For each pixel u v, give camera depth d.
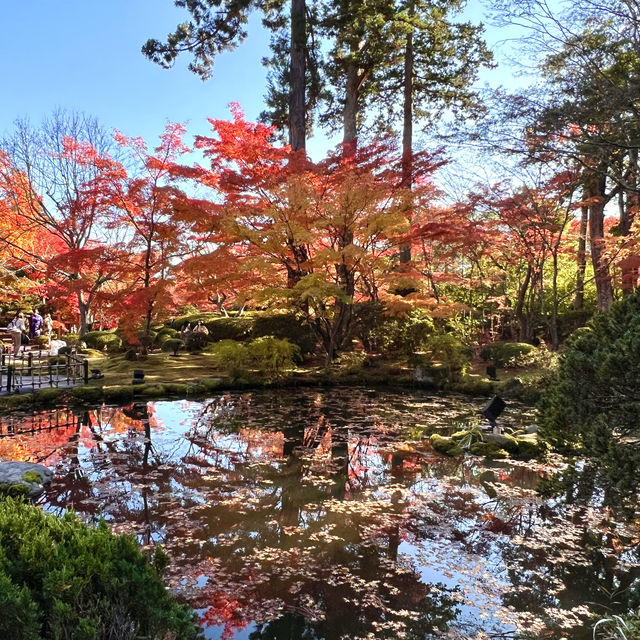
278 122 20.47
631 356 3.13
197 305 29.81
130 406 10.66
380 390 13.26
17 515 2.23
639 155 7.57
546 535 4.92
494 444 7.83
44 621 1.89
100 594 2.04
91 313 26.30
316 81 18.80
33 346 20.14
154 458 7.18
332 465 7.09
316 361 16.91
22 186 18.67
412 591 3.90
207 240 14.78
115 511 5.30
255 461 7.21
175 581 3.95
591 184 14.61
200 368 15.26
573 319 18.33
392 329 15.17
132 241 15.10
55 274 19.28
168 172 13.78
